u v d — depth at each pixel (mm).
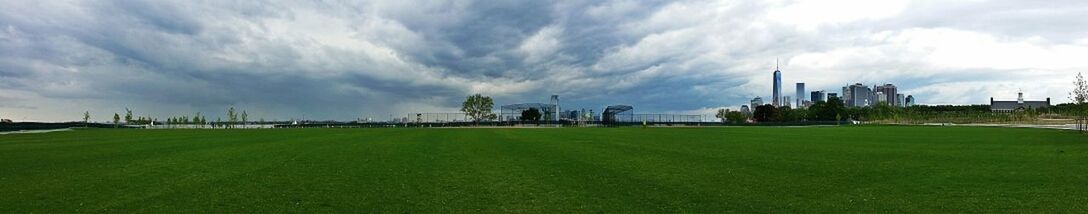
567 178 20484
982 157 28859
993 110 192875
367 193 17266
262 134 63219
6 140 49250
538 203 15648
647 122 148250
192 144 41188
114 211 14555
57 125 104750
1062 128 78188
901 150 34469
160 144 41281
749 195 16828
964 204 15164
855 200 15961
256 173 22016
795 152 32969
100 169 23438
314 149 35156
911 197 16344
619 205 15305
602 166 24578
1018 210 14312
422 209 14891
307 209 14844
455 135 57500
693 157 29297
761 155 30734
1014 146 37438
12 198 16422
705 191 17547
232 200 16031
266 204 15445
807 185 18750
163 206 15156
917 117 156625
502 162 26391
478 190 17812
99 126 125125
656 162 26469
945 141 44625
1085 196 16141
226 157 29203
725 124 141500
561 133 64625
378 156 29734
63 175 21453
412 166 24609
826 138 51250
